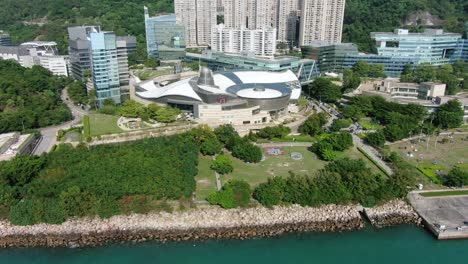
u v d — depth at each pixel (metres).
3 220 132.50
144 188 143.25
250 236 129.75
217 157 172.75
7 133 194.38
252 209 140.50
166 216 135.88
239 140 192.12
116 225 131.62
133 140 198.38
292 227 134.12
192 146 185.25
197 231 130.88
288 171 169.00
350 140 192.38
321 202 144.00
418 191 155.62
